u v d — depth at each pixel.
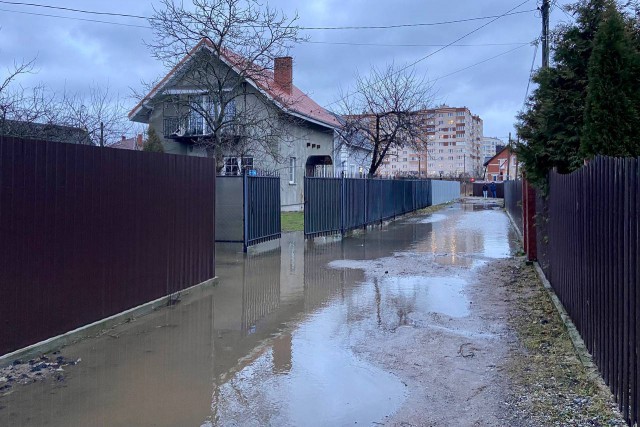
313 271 10.34
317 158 28.05
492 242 15.38
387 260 11.80
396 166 106.12
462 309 7.21
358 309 7.27
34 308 5.14
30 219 5.08
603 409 3.83
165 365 5.01
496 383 4.51
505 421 3.79
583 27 7.84
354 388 4.49
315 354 5.38
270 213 14.16
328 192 16.20
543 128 8.23
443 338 5.86
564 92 7.88
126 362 5.07
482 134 128.88
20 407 4.02
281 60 21.86
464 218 25.91
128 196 6.61
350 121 31.02
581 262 5.36
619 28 5.74
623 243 3.79
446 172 109.81
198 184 8.41
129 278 6.64
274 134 19.81
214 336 5.98
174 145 24.23
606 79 5.71
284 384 4.57
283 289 8.61
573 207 5.83
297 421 3.87
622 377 3.74
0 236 4.74
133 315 6.66
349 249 13.76
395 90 30.12
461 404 4.13
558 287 7.14
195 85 19.14
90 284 5.94
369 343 5.73
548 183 8.23
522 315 6.74
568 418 3.74
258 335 6.03
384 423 3.83
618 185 3.96
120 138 20.33
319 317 6.84
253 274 9.97
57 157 5.43
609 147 5.65
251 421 3.86
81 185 5.78
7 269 4.82
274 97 20.42
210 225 8.87
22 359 4.96
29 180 5.07
